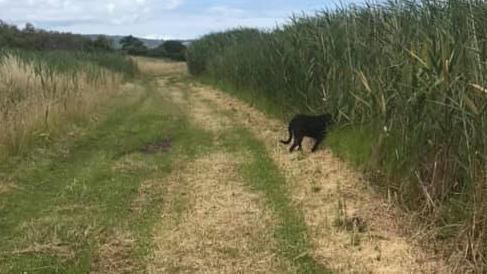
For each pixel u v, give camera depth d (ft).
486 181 16.93
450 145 19.70
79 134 41.29
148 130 44.55
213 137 41.19
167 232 21.34
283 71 43.21
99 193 26.61
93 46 173.47
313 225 21.86
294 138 34.60
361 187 26.12
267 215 23.15
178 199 25.63
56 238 20.58
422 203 21.47
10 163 30.73
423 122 21.18
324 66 36.22
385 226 21.35
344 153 31.40
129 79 118.62
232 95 70.69
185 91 86.07
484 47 18.31
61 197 25.91
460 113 18.70
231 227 21.80
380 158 25.55
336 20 37.83
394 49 24.45
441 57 19.69
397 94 23.27
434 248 18.86
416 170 21.67
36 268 18.07
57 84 49.37
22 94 43.27
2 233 21.21
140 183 28.45
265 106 50.39
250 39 75.31
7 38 132.16
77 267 18.19
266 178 28.91
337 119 33.71
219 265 18.47
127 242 20.35
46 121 37.93
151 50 230.89
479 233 17.15
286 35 46.11
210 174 30.09
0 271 17.88
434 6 22.75
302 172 29.76
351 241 20.06
